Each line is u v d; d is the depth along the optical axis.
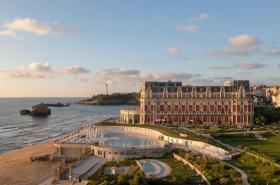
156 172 130.25
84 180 124.69
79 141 179.12
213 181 115.12
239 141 186.50
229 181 113.38
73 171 137.00
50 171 144.88
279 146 170.62
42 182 128.88
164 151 162.25
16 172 144.75
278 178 114.94
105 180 119.88
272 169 122.94
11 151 194.62
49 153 176.00
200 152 156.88
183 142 177.12
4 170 148.38
